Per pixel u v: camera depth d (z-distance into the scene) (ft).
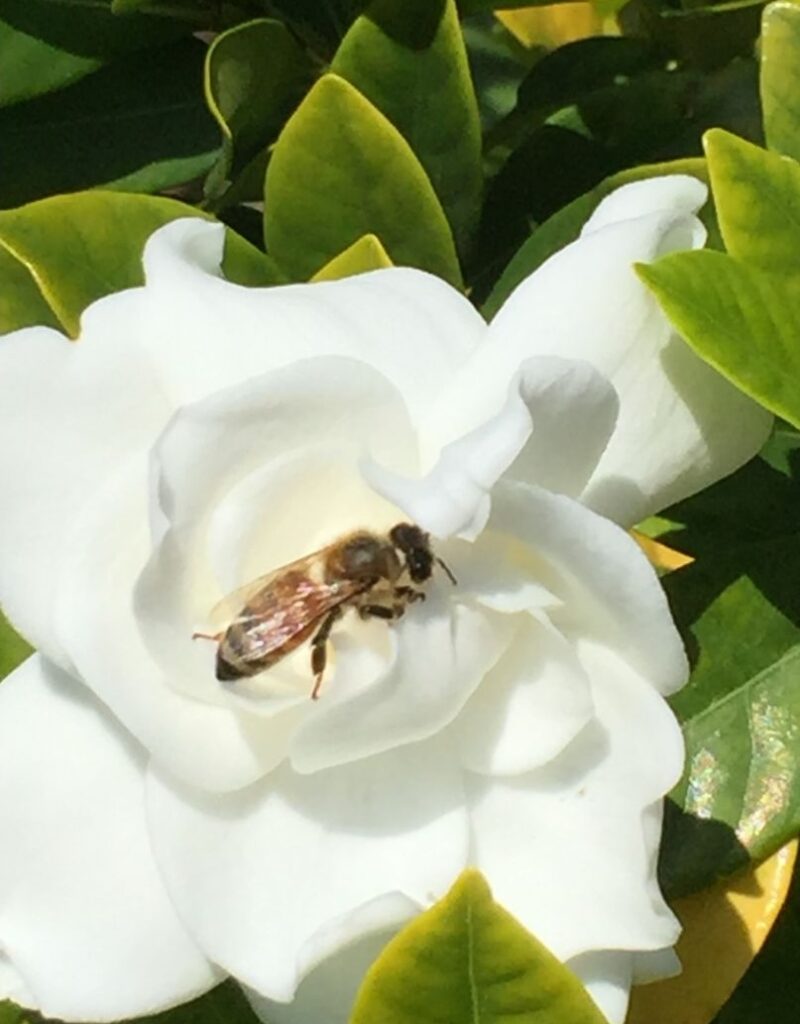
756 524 0.50
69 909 0.41
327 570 0.40
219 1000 0.49
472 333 0.43
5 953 0.42
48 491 0.41
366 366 0.39
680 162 0.50
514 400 0.37
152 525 0.38
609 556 0.37
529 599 0.39
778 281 0.44
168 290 0.42
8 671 0.49
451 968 0.37
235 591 0.40
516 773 0.41
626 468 0.43
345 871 0.41
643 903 0.39
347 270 0.49
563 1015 0.37
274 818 0.41
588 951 0.40
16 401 0.41
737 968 0.48
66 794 0.42
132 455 0.41
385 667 0.40
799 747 0.47
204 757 0.40
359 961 0.41
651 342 0.43
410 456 0.41
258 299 0.42
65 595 0.40
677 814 0.47
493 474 0.37
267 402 0.39
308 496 0.41
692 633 0.49
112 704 0.40
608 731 0.40
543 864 0.41
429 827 0.41
